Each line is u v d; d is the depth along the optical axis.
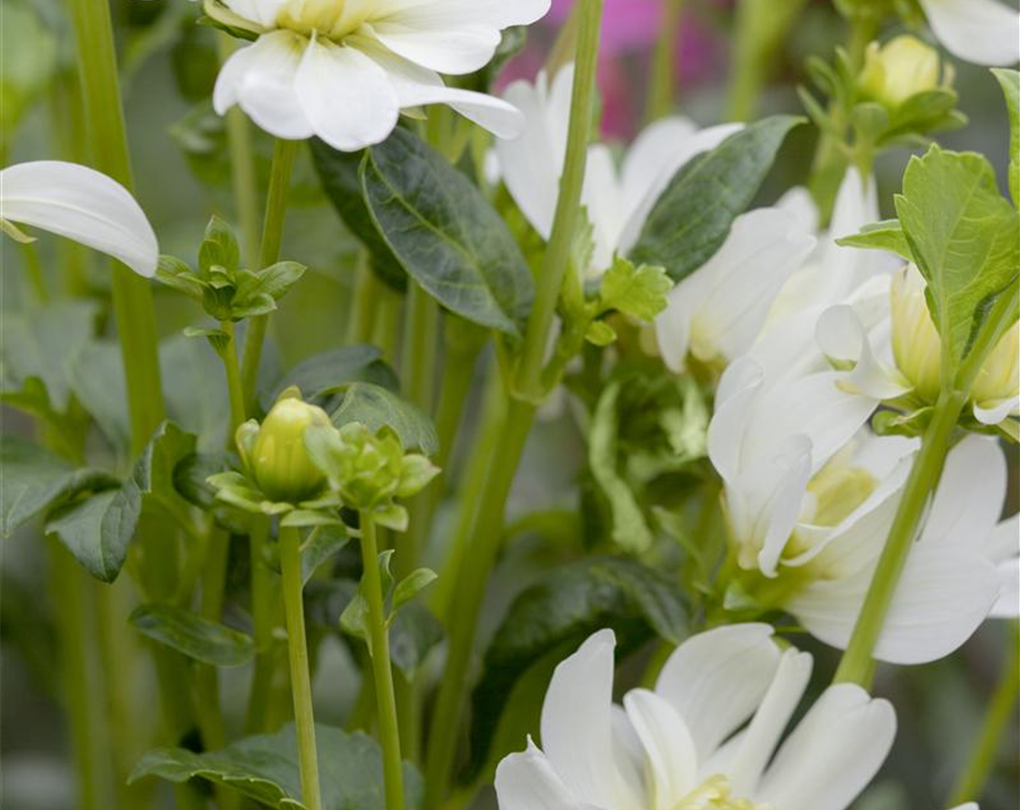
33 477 1.06
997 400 1.03
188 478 1.05
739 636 1.05
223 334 1.02
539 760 1.01
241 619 1.13
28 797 1.43
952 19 1.16
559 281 1.06
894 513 1.06
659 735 1.05
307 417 0.98
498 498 1.10
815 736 1.05
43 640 1.30
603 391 1.12
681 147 1.12
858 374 1.03
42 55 1.21
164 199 1.59
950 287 1.01
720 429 1.05
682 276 1.08
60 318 1.17
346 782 1.05
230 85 0.99
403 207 1.05
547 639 1.09
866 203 1.13
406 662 1.08
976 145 1.70
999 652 1.55
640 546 1.11
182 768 1.03
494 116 1.00
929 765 1.54
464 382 1.12
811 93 1.53
